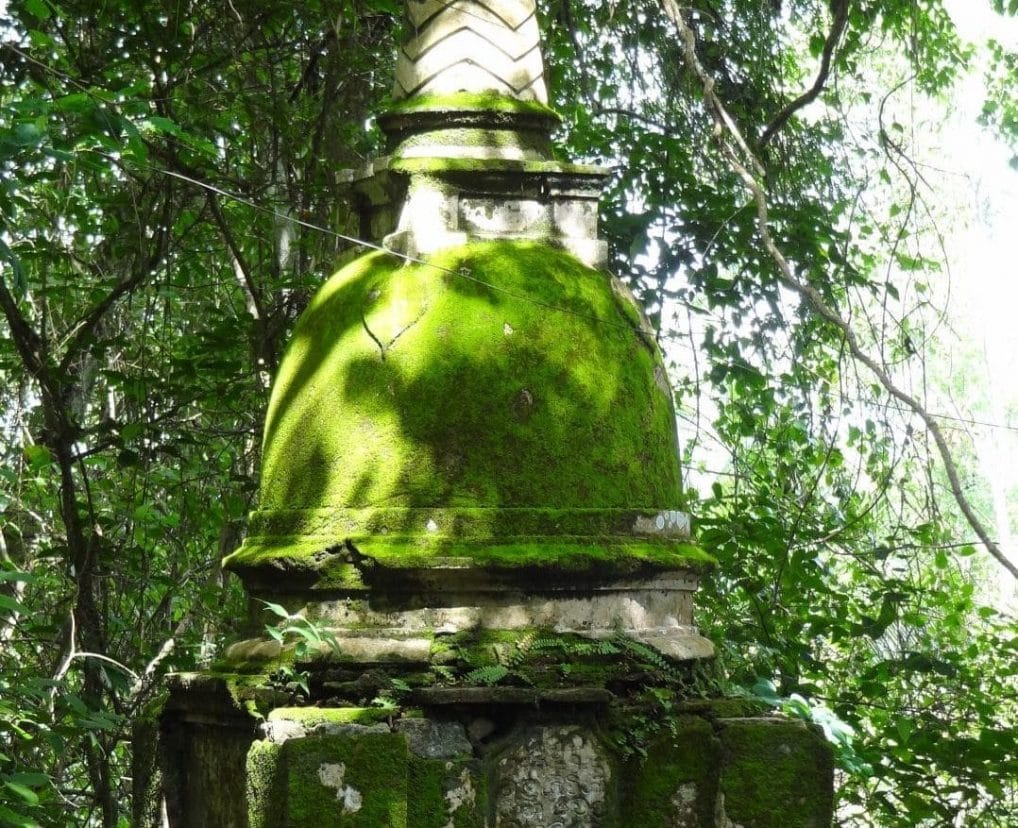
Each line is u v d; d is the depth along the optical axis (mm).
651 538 4062
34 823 3990
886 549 7059
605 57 7770
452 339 3979
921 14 8477
